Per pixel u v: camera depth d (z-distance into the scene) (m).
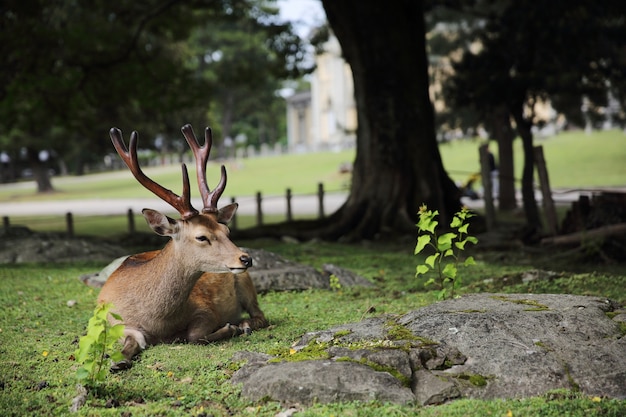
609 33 17.50
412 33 16.69
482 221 16.58
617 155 39.94
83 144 45.25
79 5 24.69
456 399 4.59
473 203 26.64
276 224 17.36
